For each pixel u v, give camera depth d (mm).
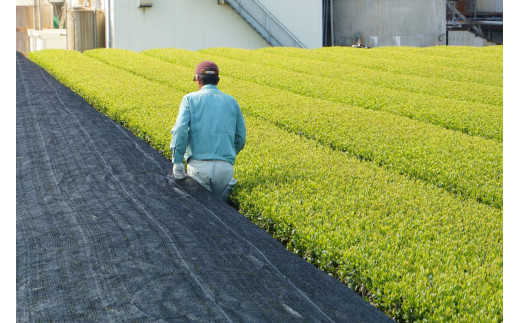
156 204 6344
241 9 30359
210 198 6602
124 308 4172
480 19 42125
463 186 7664
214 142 6703
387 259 4902
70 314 4086
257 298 4445
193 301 4312
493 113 13047
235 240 5543
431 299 4242
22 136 9469
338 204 6328
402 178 7883
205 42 30297
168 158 8586
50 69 17906
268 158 8164
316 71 19812
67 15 30922
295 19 31891
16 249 5113
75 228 5594
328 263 5145
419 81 18172
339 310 4391
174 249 5188
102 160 8133
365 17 36719
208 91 6789
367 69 20781
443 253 5117
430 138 10211
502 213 6582
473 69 22594
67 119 10891
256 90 14734
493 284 4555
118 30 28312
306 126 10766
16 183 7051
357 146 9430
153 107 11469
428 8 35938
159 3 28875
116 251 5094
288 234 5793
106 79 15352
